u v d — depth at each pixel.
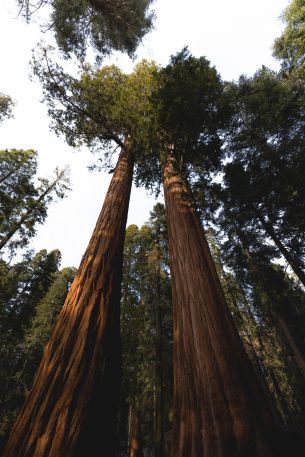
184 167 5.88
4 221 14.64
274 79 11.86
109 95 6.69
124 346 10.69
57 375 2.20
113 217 4.21
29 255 19.80
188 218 4.15
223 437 1.58
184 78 5.57
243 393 1.85
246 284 14.62
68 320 2.67
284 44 12.09
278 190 8.99
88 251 3.55
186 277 3.04
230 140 11.47
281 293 11.96
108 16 9.17
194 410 1.85
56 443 1.78
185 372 2.19
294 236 10.07
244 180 9.51
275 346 18.34
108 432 2.13
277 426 1.71
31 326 20.20
